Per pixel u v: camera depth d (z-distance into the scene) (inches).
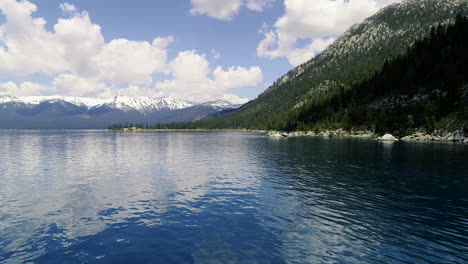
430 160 1872.5
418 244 598.5
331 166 1680.6
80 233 684.7
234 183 1237.7
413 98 5201.8
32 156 2420.0
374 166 1657.2
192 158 2212.1
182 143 4200.3
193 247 598.2
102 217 802.8
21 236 668.7
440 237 633.6
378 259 534.0
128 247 602.5
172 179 1344.7
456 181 1224.2
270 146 3339.1
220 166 1753.2
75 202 960.9
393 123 4746.6
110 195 1051.3
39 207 906.7
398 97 5556.1
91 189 1150.3
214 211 842.8
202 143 4160.9
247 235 658.8
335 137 5334.6
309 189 1103.6
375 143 3531.0
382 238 631.2
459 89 4343.0
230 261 534.3
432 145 3053.6
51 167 1766.7
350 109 6146.7
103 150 3009.4
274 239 633.6
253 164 1817.2
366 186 1143.0
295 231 677.3
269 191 1080.8
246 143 4018.2
